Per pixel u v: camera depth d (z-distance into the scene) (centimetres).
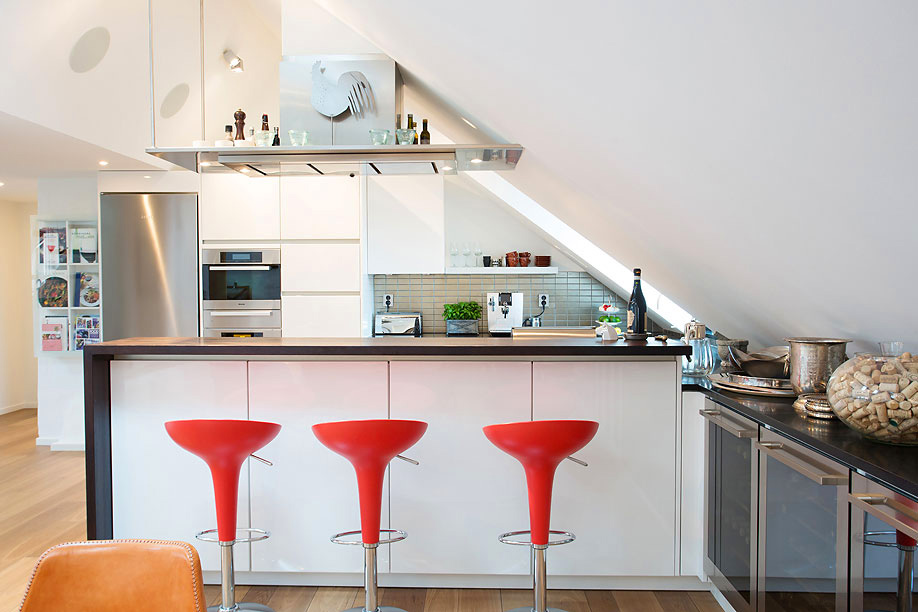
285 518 324
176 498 328
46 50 396
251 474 324
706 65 134
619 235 383
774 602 230
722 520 287
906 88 107
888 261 172
